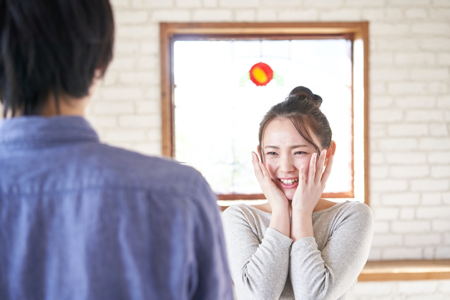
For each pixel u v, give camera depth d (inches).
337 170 115.6
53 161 18.5
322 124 46.4
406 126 107.5
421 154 107.7
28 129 18.5
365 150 107.1
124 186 18.0
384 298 98.1
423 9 106.3
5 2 17.5
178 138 114.3
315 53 114.1
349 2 106.1
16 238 17.9
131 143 106.0
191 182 19.4
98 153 18.9
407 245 108.1
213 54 113.3
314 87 114.6
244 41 113.5
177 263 18.0
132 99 105.7
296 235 42.6
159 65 105.5
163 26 104.7
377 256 107.8
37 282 17.9
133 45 105.0
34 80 18.2
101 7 19.3
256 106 114.4
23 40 17.6
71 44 18.3
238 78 113.8
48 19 17.6
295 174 45.5
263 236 46.1
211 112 114.3
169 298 17.7
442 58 107.0
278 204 44.2
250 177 115.5
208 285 19.4
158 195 18.3
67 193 18.0
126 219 17.7
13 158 18.6
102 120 105.4
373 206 107.7
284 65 114.0
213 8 105.2
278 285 40.6
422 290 98.3
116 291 17.6
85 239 17.5
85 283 17.4
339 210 45.8
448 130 107.8
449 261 106.2
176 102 113.7
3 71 18.3
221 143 114.9
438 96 107.4
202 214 19.2
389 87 107.1
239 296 44.0
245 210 48.2
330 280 39.9
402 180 107.6
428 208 108.0
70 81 18.7
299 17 105.9
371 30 106.5
